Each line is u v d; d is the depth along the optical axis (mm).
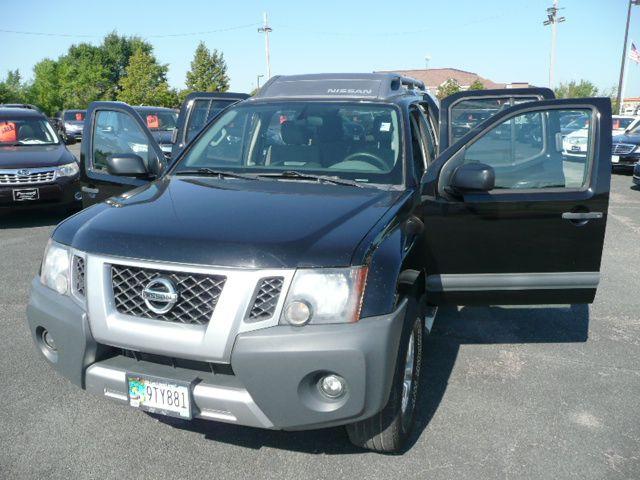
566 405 3545
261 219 2762
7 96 57844
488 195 3527
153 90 47219
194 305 2494
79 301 2693
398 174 3535
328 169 3629
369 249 2584
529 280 3596
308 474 2828
